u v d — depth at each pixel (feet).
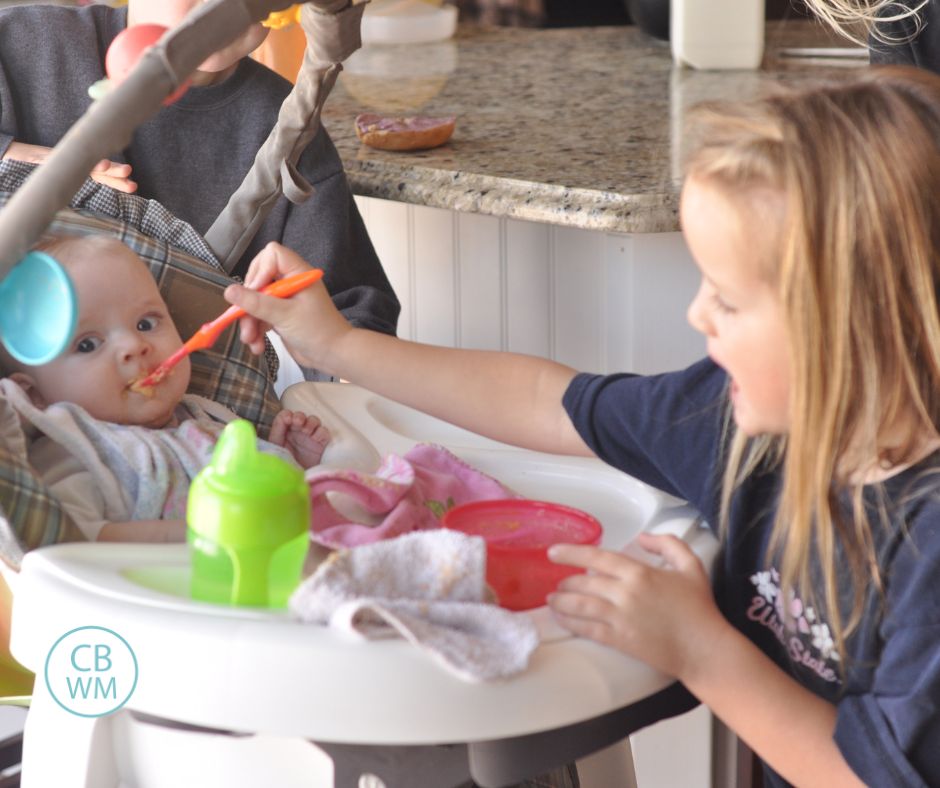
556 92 6.56
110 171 4.67
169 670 2.50
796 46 7.35
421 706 2.41
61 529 3.05
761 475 3.11
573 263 5.06
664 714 2.94
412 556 2.63
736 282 2.69
